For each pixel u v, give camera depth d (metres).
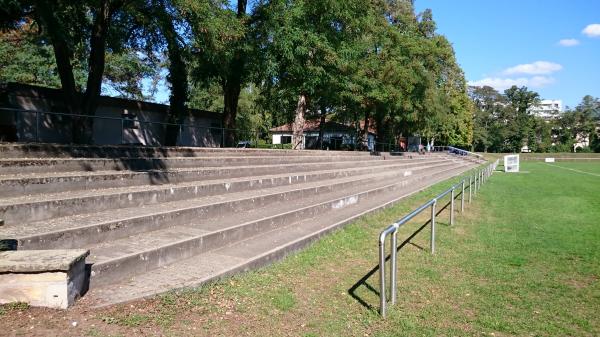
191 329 4.56
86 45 20.08
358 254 8.35
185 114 24.64
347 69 27.28
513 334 5.12
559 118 106.62
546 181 29.88
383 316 5.30
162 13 14.79
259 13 20.86
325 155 23.14
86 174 8.78
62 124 19.70
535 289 6.75
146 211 7.86
